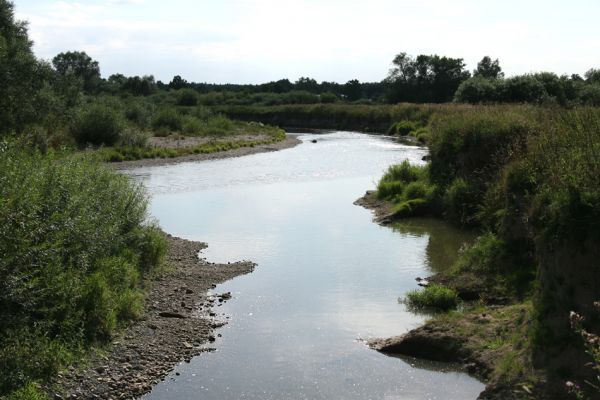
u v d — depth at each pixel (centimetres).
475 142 2108
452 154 2259
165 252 1606
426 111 6625
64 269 1104
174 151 4384
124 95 9950
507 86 6081
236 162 4053
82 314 1050
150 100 9000
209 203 2558
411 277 1483
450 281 1384
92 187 1405
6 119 3491
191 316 1226
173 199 2656
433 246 1783
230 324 1191
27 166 1202
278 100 11506
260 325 1186
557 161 1187
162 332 1130
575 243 890
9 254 952
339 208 2431
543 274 959
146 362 1005
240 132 6581
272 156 4419
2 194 1027
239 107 10150
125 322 1141
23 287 947
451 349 1021
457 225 2028
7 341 916
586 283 871
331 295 1356
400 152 4559
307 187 3003
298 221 2172
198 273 1509
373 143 5431
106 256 1291
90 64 13375
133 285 1315
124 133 4578
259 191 2878
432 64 11588
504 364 909
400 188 2488
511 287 1266
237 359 1036
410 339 1055
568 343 846
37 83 3816
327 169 3672
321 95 11756
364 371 990
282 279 1477
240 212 2350
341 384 948
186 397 907
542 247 966
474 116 2302
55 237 1091
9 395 808
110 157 3972
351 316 1229
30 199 1062
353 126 7975
